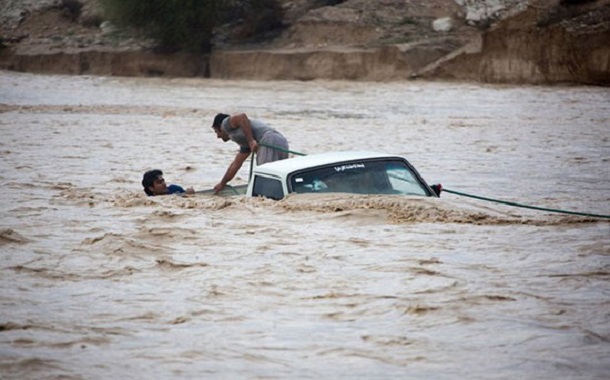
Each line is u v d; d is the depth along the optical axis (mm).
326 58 142750
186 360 16047
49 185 40938
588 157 56156
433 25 147375
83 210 32156
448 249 24578
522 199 39281
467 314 18656
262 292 20625
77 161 52031
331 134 71875
